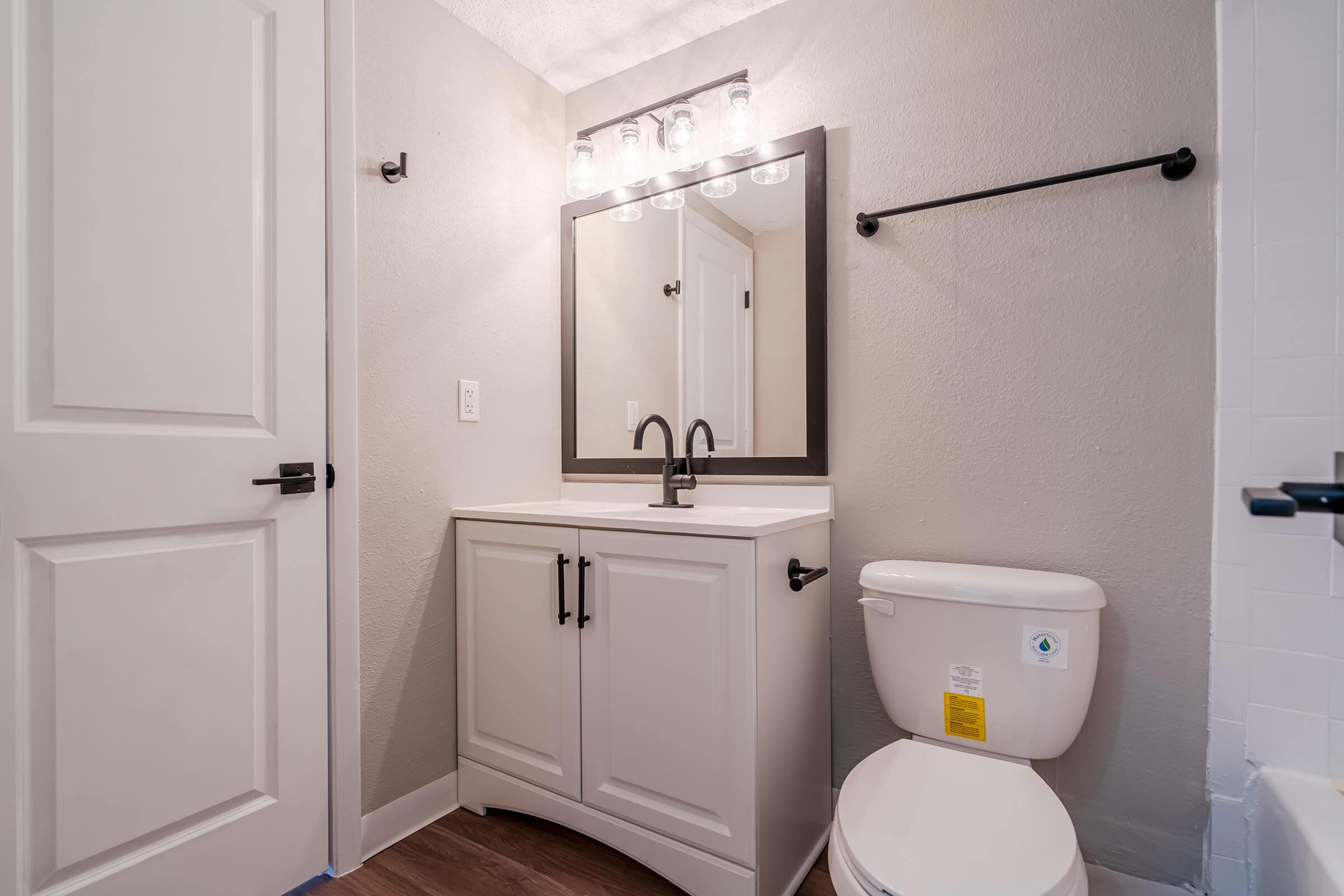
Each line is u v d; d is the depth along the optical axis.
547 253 1.98
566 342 2.00
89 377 1.04
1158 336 1.25
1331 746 1.10
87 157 1.04
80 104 1.03
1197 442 1.21
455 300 1.67
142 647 1.10
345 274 1.41
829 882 1.38
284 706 1.29
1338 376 1.09
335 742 1.37
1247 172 1.16
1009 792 1.02
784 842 1.29
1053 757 1.20
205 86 1.18
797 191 1.63
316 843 1.34
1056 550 1.34
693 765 1.25
